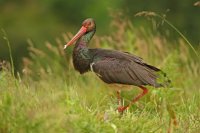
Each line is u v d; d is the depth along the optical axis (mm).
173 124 11297
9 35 31016
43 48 25172
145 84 13062
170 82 13141
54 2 33281
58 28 31969
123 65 13367
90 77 15234
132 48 16344
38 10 33094
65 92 12391
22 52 30156
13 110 10359
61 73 16719
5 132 10328
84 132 10469
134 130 11023
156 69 13203
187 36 29188
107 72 13461
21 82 12266
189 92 14562
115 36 17094
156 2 30453
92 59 13820
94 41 18109
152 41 16859
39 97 11633
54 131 10117
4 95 11109
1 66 12508
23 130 10125
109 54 13664
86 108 11781
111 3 31141
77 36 14188
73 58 14234
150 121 11734
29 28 31562
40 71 16484
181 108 13078
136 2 30641
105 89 14656
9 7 33188
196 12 30047
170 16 30125
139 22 28062
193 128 11578
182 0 30094
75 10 32969
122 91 14188
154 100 13055
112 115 11328
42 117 10164
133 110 13211
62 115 10414
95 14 32062
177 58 15836
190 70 15609
